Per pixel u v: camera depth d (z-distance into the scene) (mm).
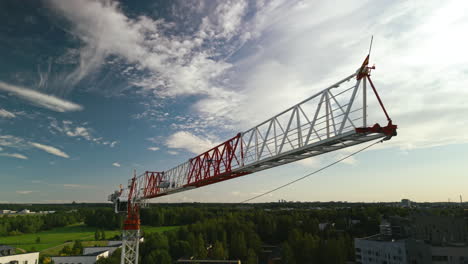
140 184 54219
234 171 34281
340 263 78188
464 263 53969
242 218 140000
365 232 114438
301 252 86625
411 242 60656
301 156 27531
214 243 101250
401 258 62406
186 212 181750
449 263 54469
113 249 100562
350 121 21094
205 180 39906
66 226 188250
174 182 48938
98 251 96812
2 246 74312
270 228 121812
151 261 77000
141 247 92312
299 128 26594
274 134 29625
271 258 92625
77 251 105938
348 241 89875
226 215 151500
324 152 25172
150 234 111625
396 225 91000
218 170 37562
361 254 78125
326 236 106188
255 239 102062
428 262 55875
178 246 93688
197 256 88312
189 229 121312
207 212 184750
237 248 96375
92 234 159000
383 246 68875
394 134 19891
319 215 150000
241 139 34656
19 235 159125
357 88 21031
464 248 54469
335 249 79625
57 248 119750
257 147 31656
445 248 55156
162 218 173750
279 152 27969
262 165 32031
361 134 20500
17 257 68875
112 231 170625
